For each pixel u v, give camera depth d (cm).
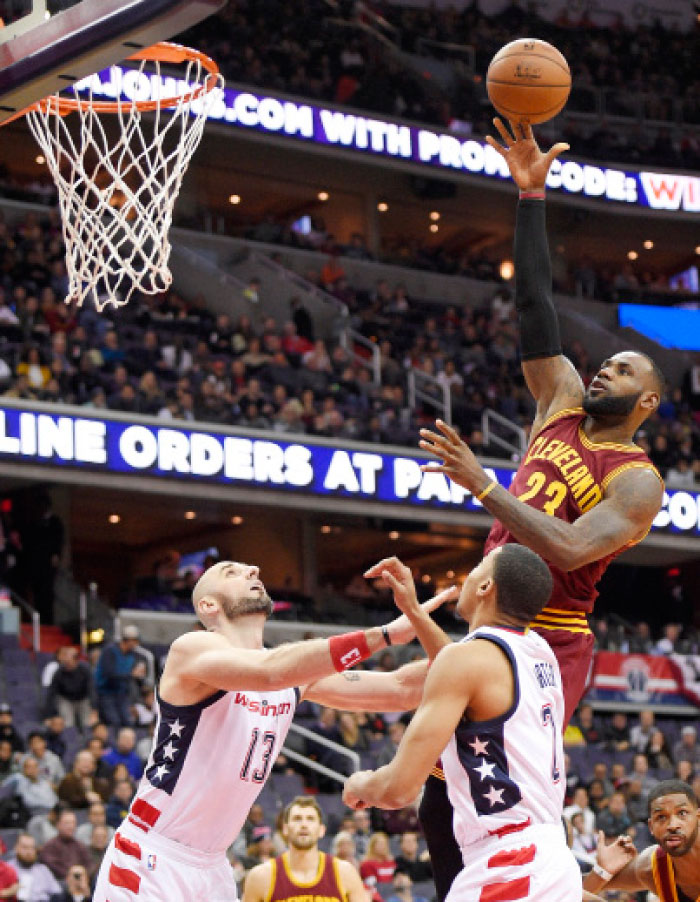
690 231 2948
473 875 382
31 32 620
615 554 455
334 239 2712
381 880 1141
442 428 426
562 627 450
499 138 2744
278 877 711
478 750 383
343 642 410
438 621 2012
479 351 2503
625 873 552
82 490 1938
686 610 2308
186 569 2109
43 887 1070
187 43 2477
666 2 3145
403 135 2588
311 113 2492
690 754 1731
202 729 436
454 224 2906
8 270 2072
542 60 488
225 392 1995
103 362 1970
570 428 473
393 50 2784
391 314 2502
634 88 2997
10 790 1208
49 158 770
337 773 1473
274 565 2273
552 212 2830
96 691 1470
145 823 442
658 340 2852
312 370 2183
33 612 1708
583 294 2880
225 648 423
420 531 2241
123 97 1023
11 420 1744
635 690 1975
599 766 1510
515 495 467
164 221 776
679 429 2466
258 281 2414
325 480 1967
